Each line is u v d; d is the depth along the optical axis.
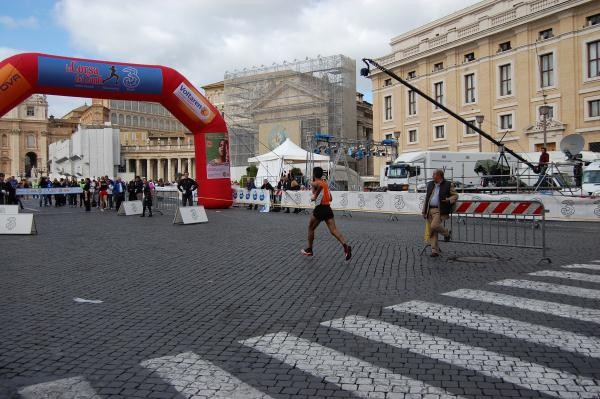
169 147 87.62
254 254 10.45
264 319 5.70
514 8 38.41
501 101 39.81
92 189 30.42
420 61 46.59
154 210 24.16
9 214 14.62
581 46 34.53
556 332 5.10
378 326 5.37
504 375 4.02
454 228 14.51
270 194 24.11
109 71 20.22
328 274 8.25
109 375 4.11
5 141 102.94
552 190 20.25
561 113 35.62
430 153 32.16
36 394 3.76
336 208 21.19
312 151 28.81
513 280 7.61
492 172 25.55
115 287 7.43
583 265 8.80
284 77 57.75
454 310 5.96
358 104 79.00
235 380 3.98
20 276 8.27
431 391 3.74
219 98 95.38
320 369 4.19
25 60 18.47
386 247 11.27
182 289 7.27
